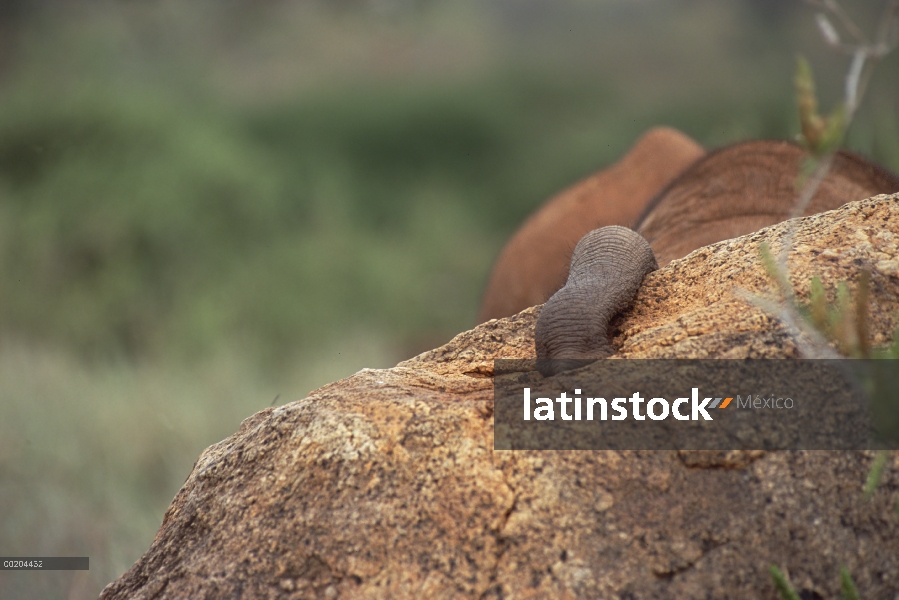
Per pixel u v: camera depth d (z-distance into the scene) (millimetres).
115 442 10617
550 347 4457
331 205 23094
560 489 3824
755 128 11141
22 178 18547
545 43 46344
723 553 3648
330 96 39969
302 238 20594
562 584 3625
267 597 3824
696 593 3578
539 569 3670
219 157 19891
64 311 15875
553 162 35781
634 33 44344
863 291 3203
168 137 19469
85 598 7035
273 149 30844
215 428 11477
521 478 3881
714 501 3746
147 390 12156
